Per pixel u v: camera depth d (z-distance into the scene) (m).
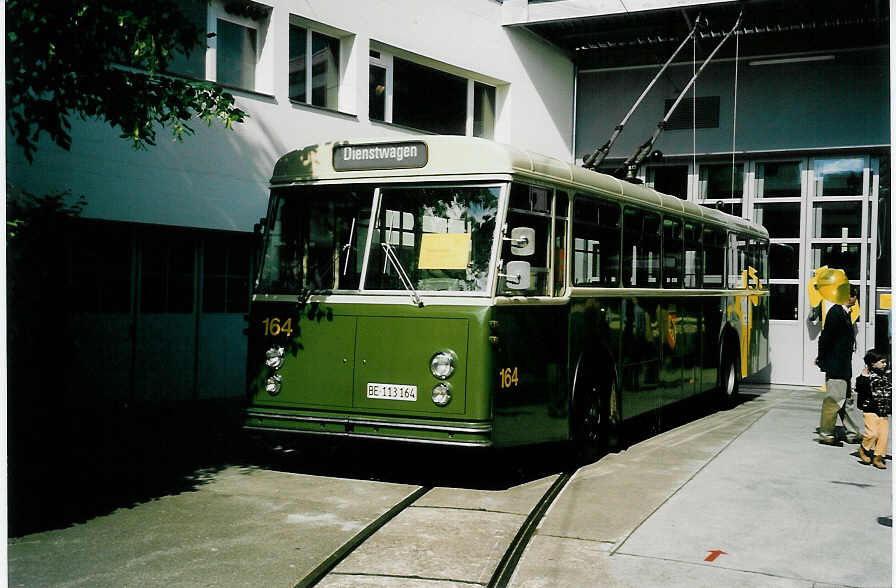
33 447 9.48
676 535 6.61
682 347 12.23
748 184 19.16
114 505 7.29
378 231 8.16
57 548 6.06
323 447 10.13
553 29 18.36
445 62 16.48
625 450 10.33
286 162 8.67
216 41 12.69
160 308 12.64
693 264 12.75
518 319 8.03
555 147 19.73
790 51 18.50
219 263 13.47
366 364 8.01
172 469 8.73
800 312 18.67
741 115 18.98
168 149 11.76
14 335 9.26
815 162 18.62
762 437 11.35
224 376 13.63
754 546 6.35
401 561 5.87
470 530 6.65
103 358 11.89
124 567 5.66
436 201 8.02
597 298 9.52
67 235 9.49
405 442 7.81
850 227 18.33
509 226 7.89
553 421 8.63
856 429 10.77
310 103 14.29
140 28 6.77
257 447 10.00
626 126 20.06
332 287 8.25
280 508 7.26
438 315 7.77
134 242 12.23
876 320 17.98
